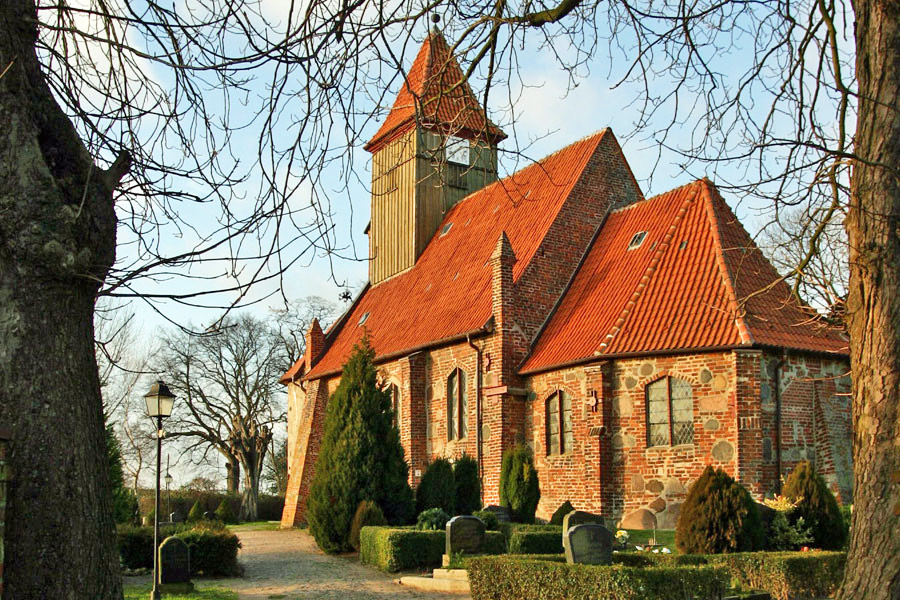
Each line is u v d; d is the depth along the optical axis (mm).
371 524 22375
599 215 30031
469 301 29609
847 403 23406
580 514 17484
